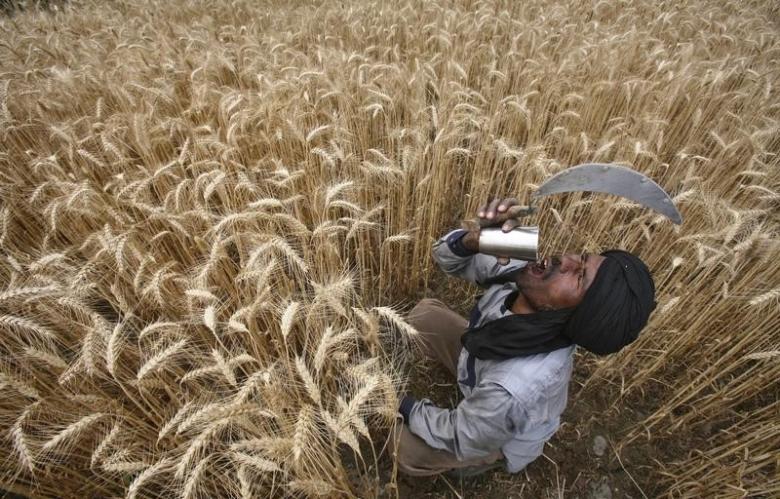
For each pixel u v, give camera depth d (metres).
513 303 1.88
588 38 5.14
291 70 4.07
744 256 2.55
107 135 3.19
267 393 1.72
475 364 1.96
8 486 1.73
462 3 6.79
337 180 2.96
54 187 2.79
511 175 3.87
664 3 6.87
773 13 7.70
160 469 1.76
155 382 1.89
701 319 2.49
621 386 2.66
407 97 3.91
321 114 3.69
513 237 1.68
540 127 4.02
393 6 6.18
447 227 3.75
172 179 3.18
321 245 2.45
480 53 5.07
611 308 1.46
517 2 6.61
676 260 2.21
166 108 3.88
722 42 5.61
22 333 2.16
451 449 1.91
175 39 5.46
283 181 2.49
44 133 3.63
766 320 2.39
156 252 2.58
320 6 6.61
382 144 3.82
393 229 3.27
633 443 2.57
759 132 3.32
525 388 1.63
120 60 4.34
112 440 1.78
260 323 2.44
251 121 3.34
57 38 5.14
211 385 2.19
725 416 2.64
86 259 2.73
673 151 4.30
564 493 2.39
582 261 1.60
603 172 1.46
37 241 3.00
